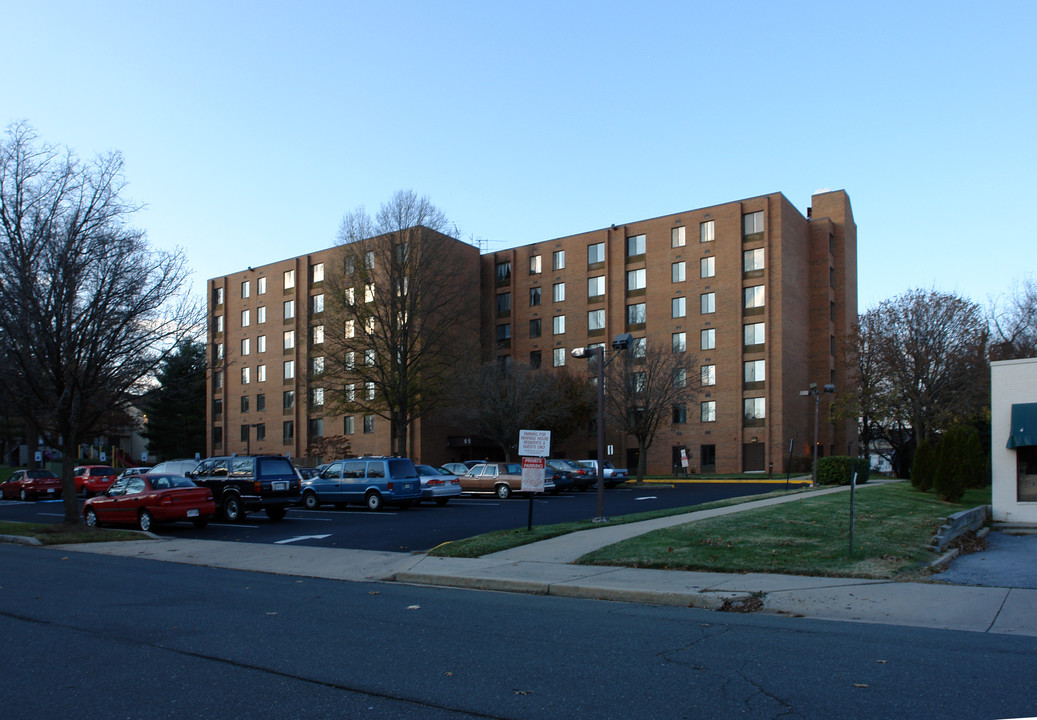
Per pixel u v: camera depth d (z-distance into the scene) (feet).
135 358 67.15
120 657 23.65
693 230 177.78
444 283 149.48
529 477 54.49
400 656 23.35
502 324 207.62
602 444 60.80
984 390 127.34
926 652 23.08
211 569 47.34
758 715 17.39
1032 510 63.82
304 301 212.02
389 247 143.95
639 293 185.16
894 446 149.28
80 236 64.80
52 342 62.80
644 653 23.39
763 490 113.09
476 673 21.30
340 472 89.10
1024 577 36.50
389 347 141.49
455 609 31.68
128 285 65.26
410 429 188.24
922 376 130.62
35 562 49.85
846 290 184.65
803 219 181.47
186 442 252.42
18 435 221.25
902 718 17.06
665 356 147.02
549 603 33.22
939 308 132.36
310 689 19.99
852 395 146.72
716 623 28.07
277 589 38.11
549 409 153.89
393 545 54.85
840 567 37.58
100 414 71.15
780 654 23.04
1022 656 22.52
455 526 66.23
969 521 59.06
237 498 75.66
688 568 39.14
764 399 164.76
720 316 171.63
